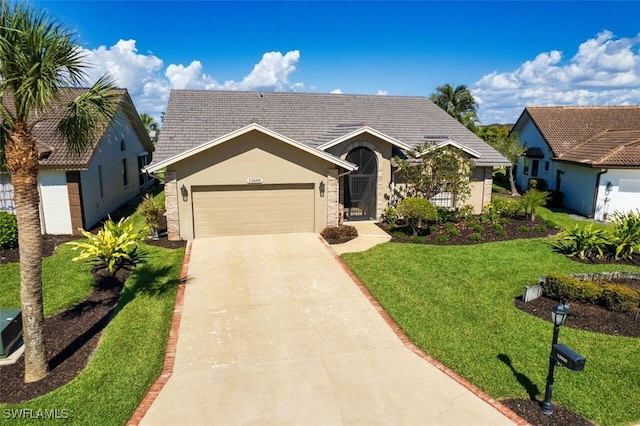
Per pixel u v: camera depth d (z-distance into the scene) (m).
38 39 7.24
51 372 8.56
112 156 23.53
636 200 23.00
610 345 9.76
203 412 7.45
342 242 17.45
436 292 12.60
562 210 26.02
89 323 10.66
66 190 18.02
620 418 7.50
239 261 14.95
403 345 9.79
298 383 8.32
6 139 7.60
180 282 13.08
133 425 7.10
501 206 22.19
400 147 20.27
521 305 11.87
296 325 10.62
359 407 7.64
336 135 20.19
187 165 16.84
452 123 26.03
